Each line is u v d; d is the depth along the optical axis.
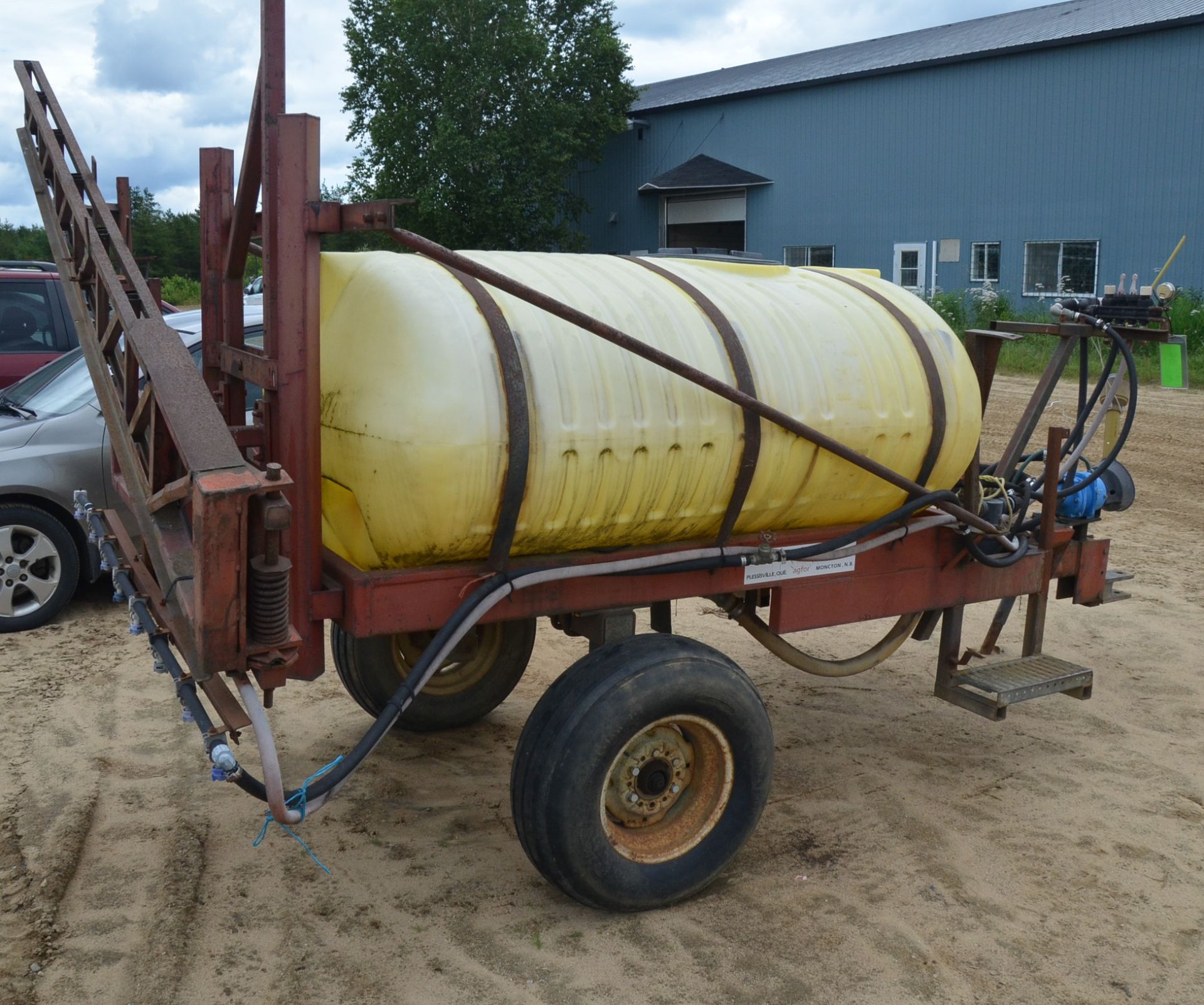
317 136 2.80
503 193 30.41
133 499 3.10
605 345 3.24
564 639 6.34
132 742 4.69
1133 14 25.16
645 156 33.56
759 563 3.62
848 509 3.86
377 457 3.04
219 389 3.87
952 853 3.87
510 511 3.10
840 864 3.79
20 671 5.52
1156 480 11.03
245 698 2.56
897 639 4.36
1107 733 5.03
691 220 32.81
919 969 3.18
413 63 30.03
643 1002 3.02
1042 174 25.17
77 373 6.78
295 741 4.76
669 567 3.46
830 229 29.48
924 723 5.13
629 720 3.18
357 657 4.60
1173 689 5.60
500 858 3.81
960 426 3.88
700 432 3.34
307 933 3.32
